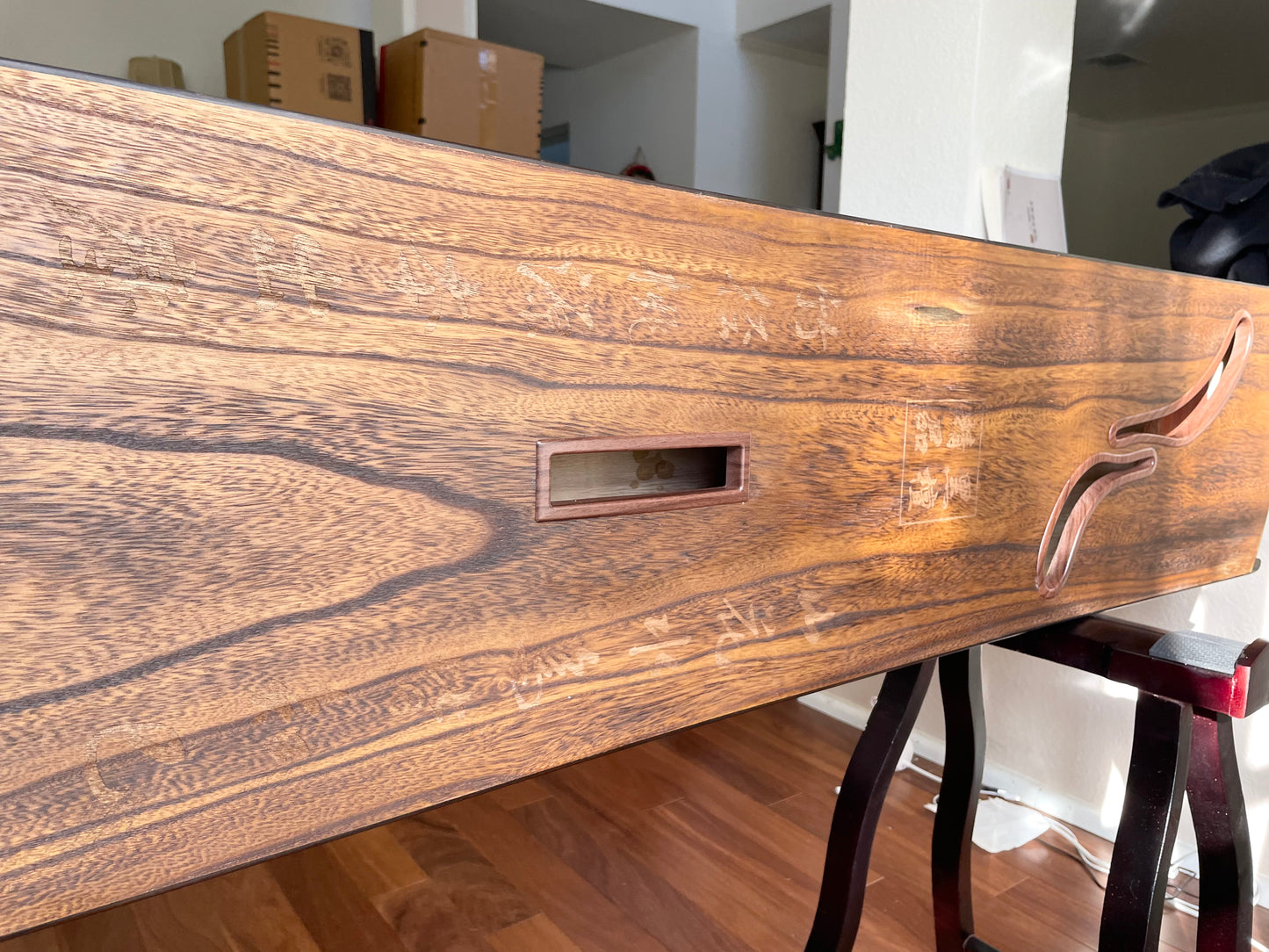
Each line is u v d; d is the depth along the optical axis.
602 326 0.51
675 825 1.70
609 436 0.53
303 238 0.40
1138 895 0.95
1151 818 0.95
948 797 1.19
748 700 0.64
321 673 0.44
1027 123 1.75
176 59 3.15
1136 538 0.95
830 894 1.04
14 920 0.37
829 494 0.66
